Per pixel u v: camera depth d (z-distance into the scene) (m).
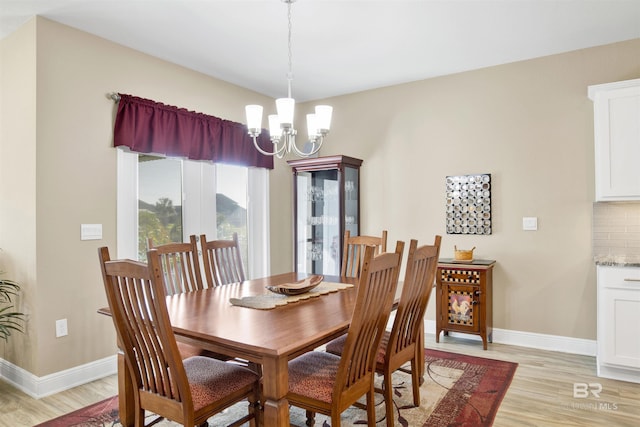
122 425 2.22
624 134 3.11
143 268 1.63
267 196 4.79
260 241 4.74
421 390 2.85
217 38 3.29
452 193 4.14
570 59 3.62
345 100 4.84
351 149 4.80
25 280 2.89
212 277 3.12
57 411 2.60
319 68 3.98
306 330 1.81
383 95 4.57
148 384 1.85
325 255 4.57
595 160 3.30
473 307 3.72
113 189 3.27
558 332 3.67
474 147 4.05
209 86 4.13
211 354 2.51
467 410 2.55
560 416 2.48
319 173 4.63
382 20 3.01
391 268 2.00
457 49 3.55
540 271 3.75
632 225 3.38
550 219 3.71
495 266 3.95
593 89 3.24
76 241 3.03
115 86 3.31
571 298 3.62
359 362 1.94
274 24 3.05
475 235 4.05
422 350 2.95
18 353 2.97
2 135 3.12
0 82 3.15
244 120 4.54
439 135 4.24
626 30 3.22
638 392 2.80
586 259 3.56
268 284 2.96
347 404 1.86
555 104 3.69
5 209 3.08
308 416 2.33
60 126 2.95
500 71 3.93
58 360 2.92
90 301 3.11
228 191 4.38
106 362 3.19
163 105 3.54
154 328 1.71
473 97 4.06
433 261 2.53
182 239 3.87
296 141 5.21
